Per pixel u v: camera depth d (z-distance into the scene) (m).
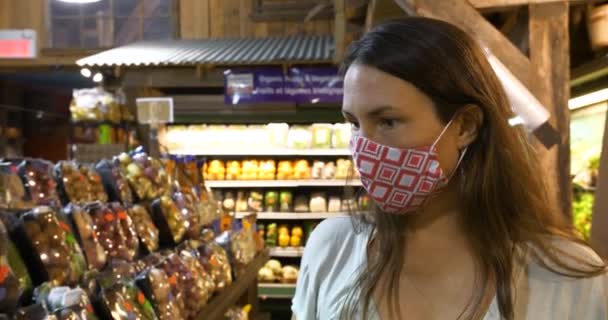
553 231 0.98
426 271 0.97
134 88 5.09
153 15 7.38
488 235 0.93
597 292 0.88
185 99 5.30
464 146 0.95
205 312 2.36
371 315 0.97
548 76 2.36
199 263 2.56
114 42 7.37
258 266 3.61
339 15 4.16
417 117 0.90
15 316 1.36
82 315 1.48
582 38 3.26
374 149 0.93
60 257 1.63
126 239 2.20
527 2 2.40
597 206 2.10
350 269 1.05
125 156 2.80
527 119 1.97
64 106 8.27
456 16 2.36
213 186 5.39
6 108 7.29
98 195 2.36
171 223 2.64
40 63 6.39
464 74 0.91
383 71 0.91
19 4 7.23
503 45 2.37
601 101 3.97
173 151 5.28
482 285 0.91
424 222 0.99
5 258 1.42
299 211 5.47
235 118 5.32
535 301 0.89
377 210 1.05
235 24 7.24
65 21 7.34
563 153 2.30
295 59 4.96
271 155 5.56
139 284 1.95
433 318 0.93
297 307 1.11
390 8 3.16
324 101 5.05
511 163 0.95
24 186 1.90
